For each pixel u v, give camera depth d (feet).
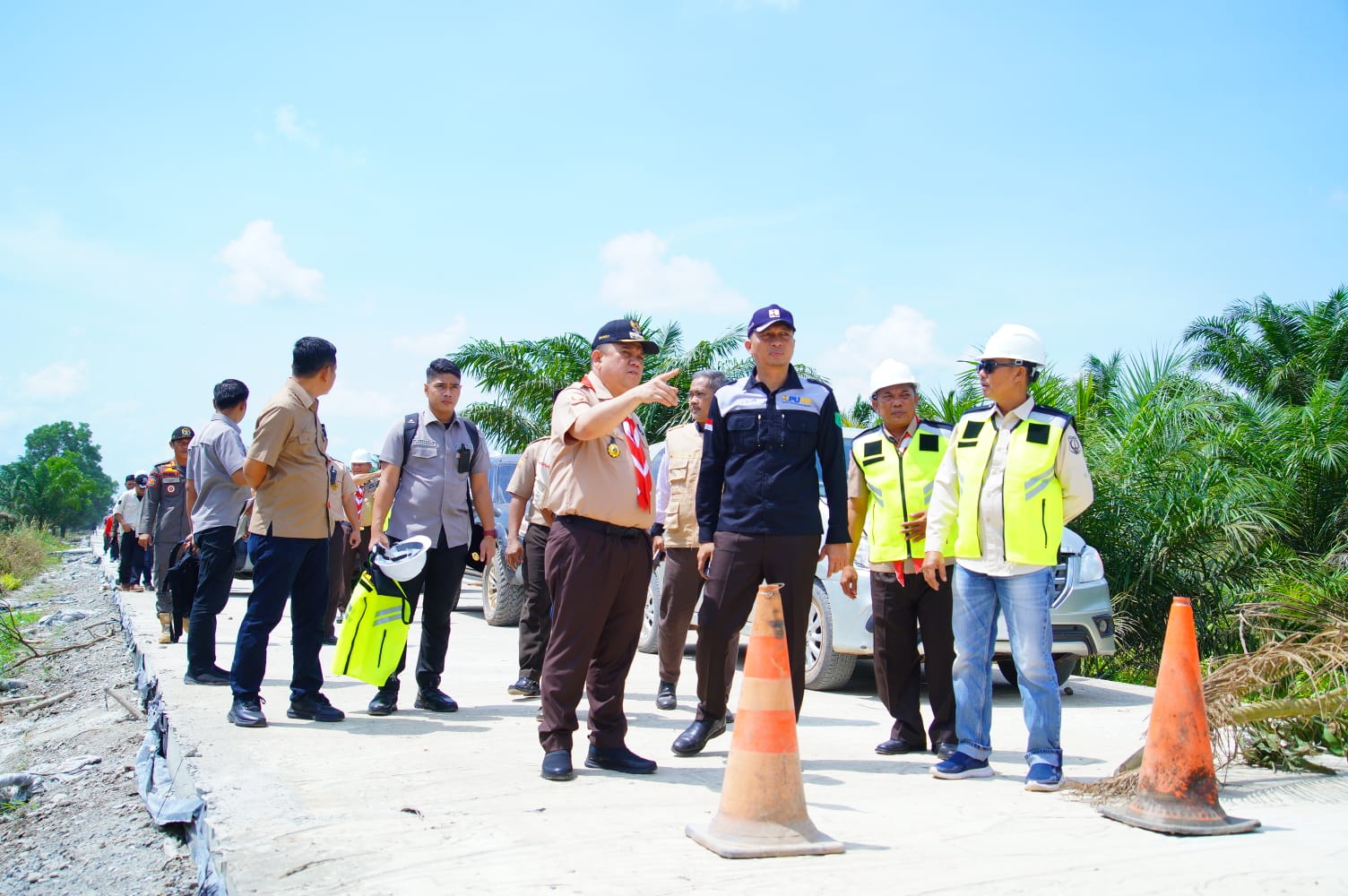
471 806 13.42
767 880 10.48
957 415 39.14
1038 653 15.35
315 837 11.92
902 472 18.10
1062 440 15.69
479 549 22.12
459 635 36.60
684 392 63.93
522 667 22.98
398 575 19.88
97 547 174.09
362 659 20.15
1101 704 25.02
